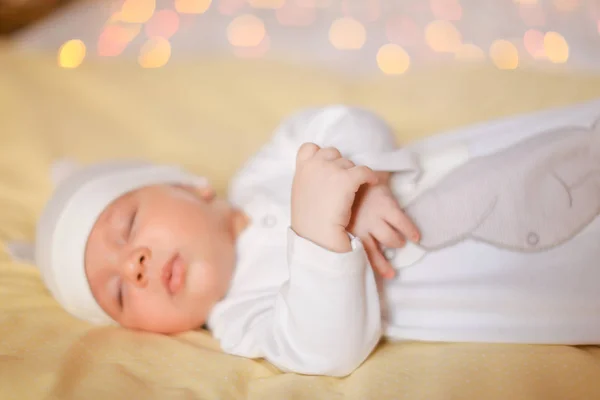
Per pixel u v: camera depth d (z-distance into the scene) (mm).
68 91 1882
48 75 1939
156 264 1063
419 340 1000
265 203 1167
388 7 2459
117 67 2006
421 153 1088
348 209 893
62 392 830
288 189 1180
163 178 1233
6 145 1660
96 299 1108
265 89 1855
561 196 993
